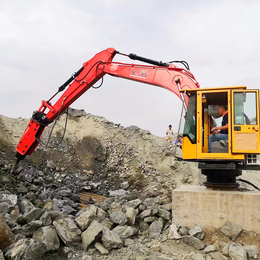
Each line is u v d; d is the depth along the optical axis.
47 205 6.98
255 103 5.93
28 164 11.07
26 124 13.68
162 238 5.94
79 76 8.56
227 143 6.21
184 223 6.10
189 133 6.40
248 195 5.85
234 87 6.10
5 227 4.72
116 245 5.35
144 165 12.94
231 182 6.57
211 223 5.97
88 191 10.77
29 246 4.50
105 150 13.46
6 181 8.73
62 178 11.23
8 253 4.47
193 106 6.46
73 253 5.02
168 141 14.66
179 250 5.55
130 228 6.04
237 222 5.84
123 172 12.63
